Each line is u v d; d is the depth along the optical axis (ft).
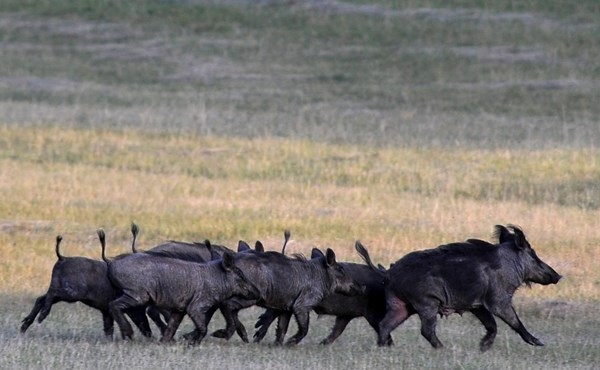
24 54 546.67
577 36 529.86
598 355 150.30
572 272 209.97
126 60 536.42
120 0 627.46
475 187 291.99
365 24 572.92
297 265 157.38
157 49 552.00
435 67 503.61
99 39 571.69
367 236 236.02
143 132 374.84
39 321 155.84
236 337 167.63
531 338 153.58
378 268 163.32
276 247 227.20
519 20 558.15
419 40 544.21
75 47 559.79
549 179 298.76
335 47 545.85
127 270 149.28
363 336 168.66
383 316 161.68
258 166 321.93
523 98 444.55
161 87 486.38
